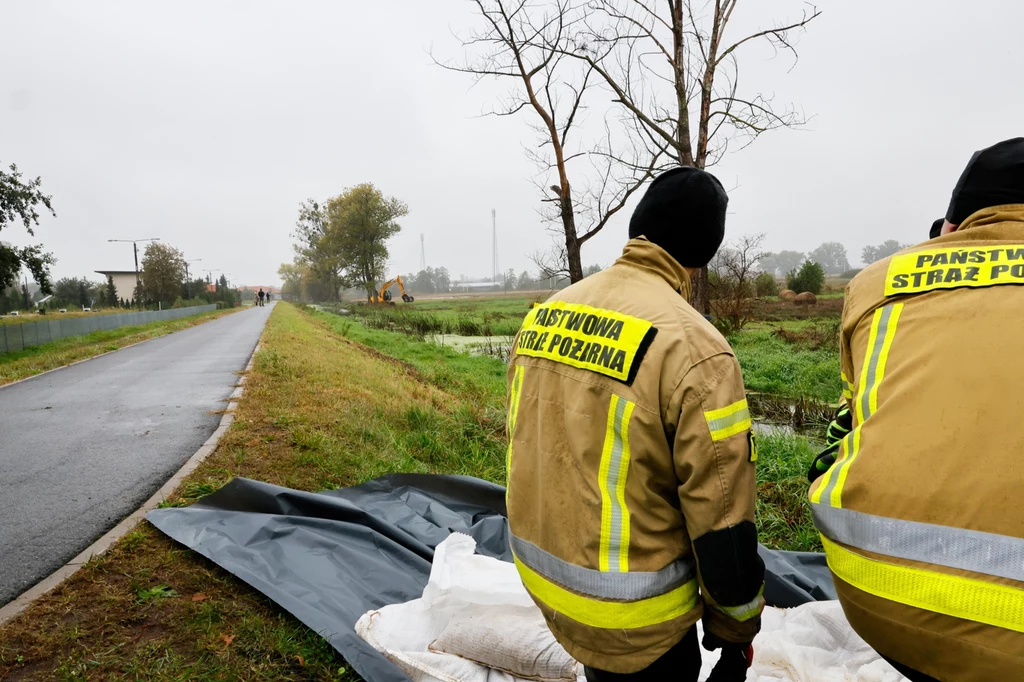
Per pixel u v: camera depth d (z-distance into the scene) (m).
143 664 2.46
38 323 21.34
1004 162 1.39
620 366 1.38
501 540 3.65
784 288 43.31
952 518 1.16
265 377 10.16
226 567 3.12
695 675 1.54
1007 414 1.16
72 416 8.21
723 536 1.32
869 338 1.43
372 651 2.45
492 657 2.29
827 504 1.33
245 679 2.40
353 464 5.24
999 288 1.28
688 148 7.17
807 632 2.56
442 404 8.85
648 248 1.54
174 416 7.83
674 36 7.04
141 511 4.03
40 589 3.03
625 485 1.38
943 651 1.17
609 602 1.37
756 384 11.33
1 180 20.45
